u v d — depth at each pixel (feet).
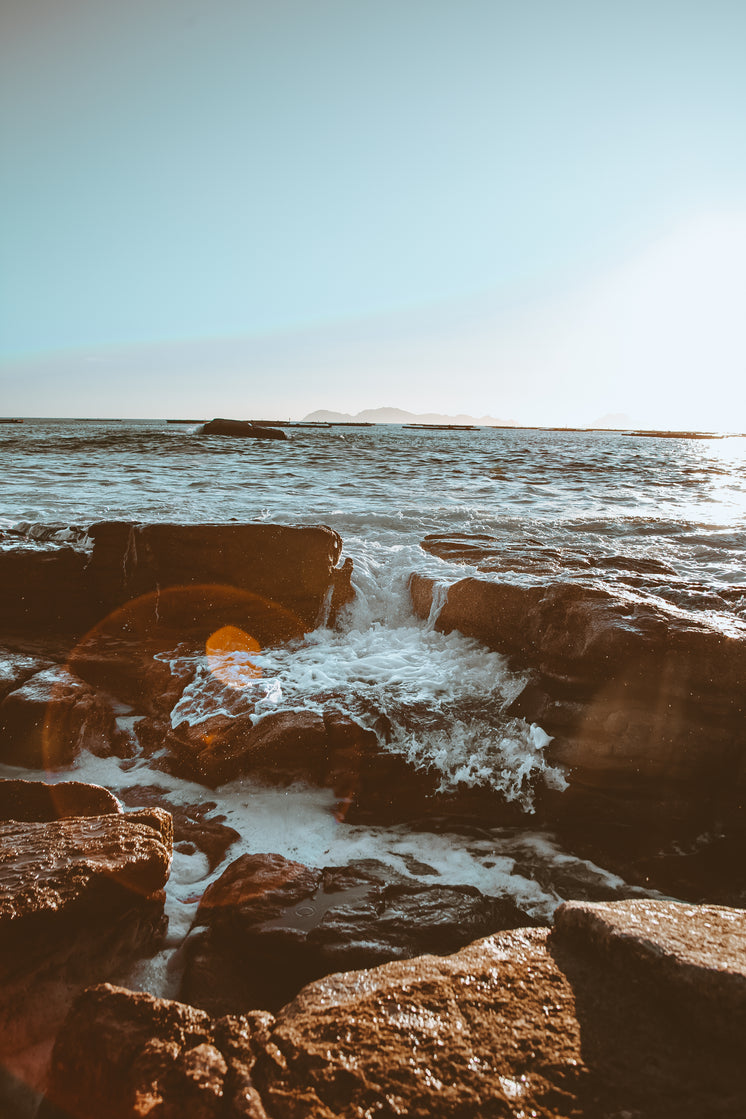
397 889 11.44
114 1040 6.89
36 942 8.32
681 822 13.30
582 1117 5.80
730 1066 6.25
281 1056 6.46
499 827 13.87
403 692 16.33
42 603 21.54
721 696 13.61
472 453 113.80
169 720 16.37
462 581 19.40
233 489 50.85
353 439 169.07
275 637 20.65
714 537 35.78
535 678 16.21
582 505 47.75
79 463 71.56
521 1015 6.84
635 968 7.18
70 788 12.11
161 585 20.99
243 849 12.80
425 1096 5.94
